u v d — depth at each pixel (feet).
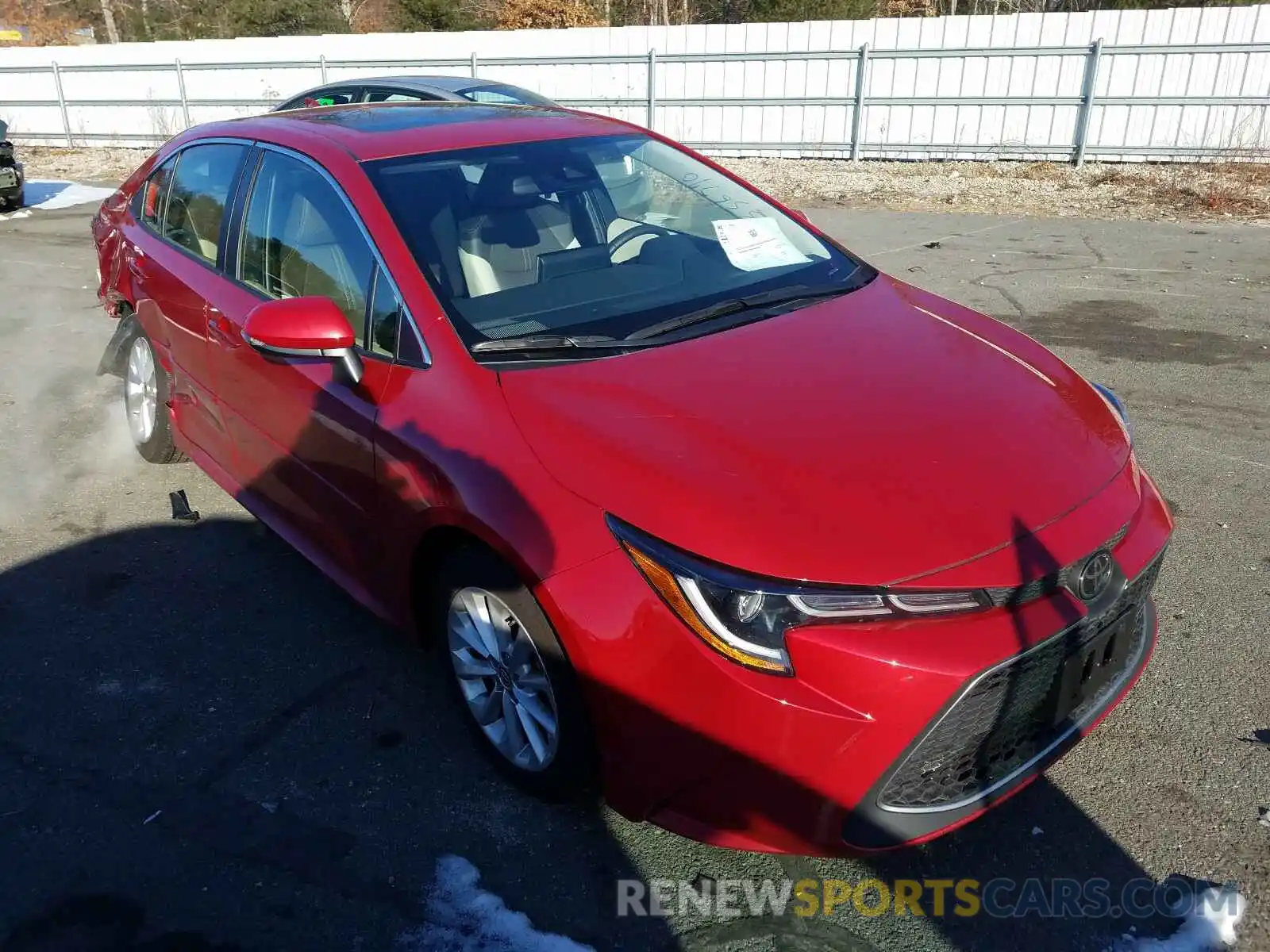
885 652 6.69
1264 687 10.12
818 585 6.79
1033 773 7.72
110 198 16.99
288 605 12.03
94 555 13.28
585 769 8.04
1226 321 22.29
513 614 8.13
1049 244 30.58
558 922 7.68
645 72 50.75
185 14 134.10
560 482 7.72
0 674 10.79
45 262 31.24
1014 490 7.57
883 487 7.39
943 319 10.49
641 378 8.63
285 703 10.27
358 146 11.03
